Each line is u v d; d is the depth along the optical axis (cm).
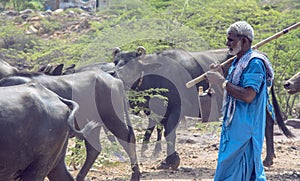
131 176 1742
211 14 4141
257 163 1230
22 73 1656
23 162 1246
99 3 8762
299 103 3644
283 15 4241
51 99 1291
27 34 5338
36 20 6531
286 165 2078
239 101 1241
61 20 6569
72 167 1939
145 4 4606
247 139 1225
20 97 1247
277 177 1809
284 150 2416
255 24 4191
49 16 6894
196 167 1997
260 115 1239
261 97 1234
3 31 5066
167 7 4709
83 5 9019
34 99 1255
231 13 4250
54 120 1270
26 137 1235
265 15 4303
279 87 3609
